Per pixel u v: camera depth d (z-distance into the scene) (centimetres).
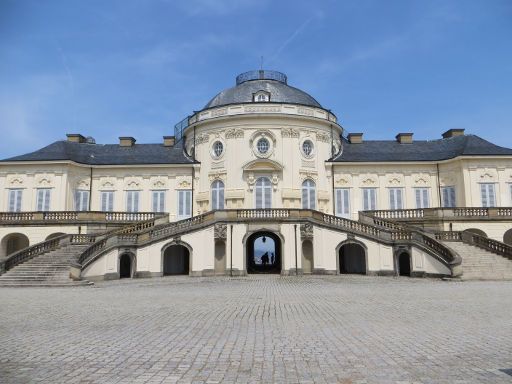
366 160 4244
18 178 4212
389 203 4228
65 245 3222
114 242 3219
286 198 3922
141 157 4466
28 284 2530
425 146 4588
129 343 959
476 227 3722
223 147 4075
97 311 1466
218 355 852
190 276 3328
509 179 4109
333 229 3409
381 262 3300
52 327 1159
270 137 4009
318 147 4150
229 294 2016
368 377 707
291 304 1627
